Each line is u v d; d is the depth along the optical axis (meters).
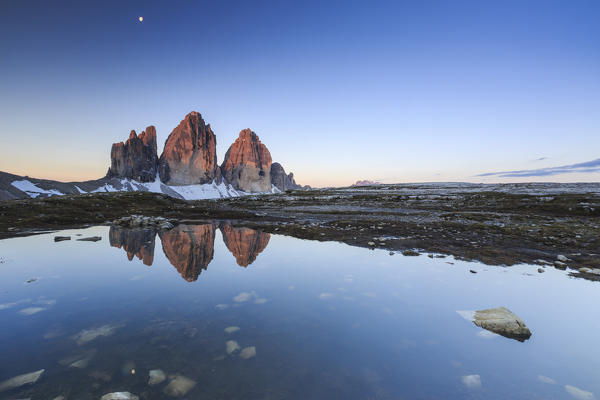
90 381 4.21
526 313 7.34
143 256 13.44
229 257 13.63
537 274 11.12
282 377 4.44
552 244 17.17
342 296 8.34
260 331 6.02
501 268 12.09
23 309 7.02
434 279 10.29
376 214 40.38
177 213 41.22
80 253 14.05
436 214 38.53
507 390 4.26
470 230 22.95
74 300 7.70
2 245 16.31
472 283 9.84
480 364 4.98
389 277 10.48
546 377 4.62
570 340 5.94
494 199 54.31
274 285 9.30
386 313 7.16
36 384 4.09
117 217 34.28
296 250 15.89
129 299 7.80
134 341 5.46
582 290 9.18
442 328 6.37
